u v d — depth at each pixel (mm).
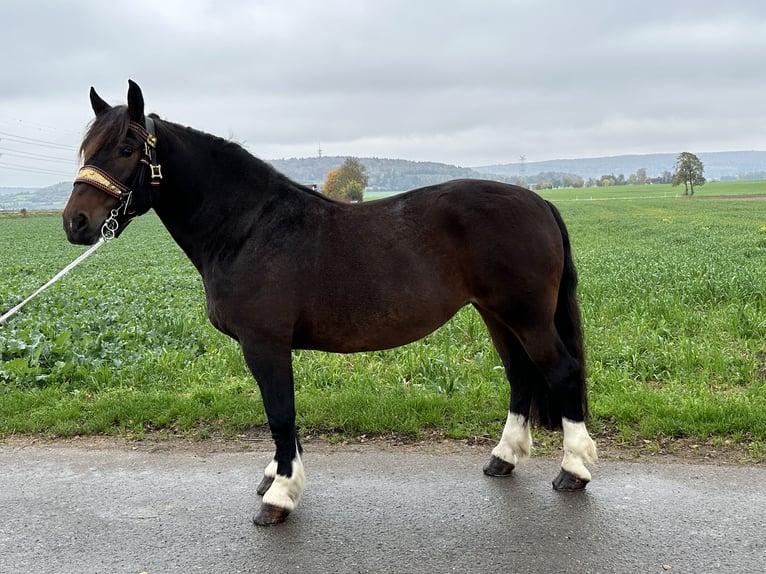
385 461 4086
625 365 5766
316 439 4504
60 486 3836
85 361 6352
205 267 3627
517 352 3904
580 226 33531
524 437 3879
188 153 3566
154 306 9844
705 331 7012
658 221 36031
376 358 6551
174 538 3209
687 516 3225
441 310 3520
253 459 4211
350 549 3068
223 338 7652
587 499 3471
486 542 3084
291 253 3398
